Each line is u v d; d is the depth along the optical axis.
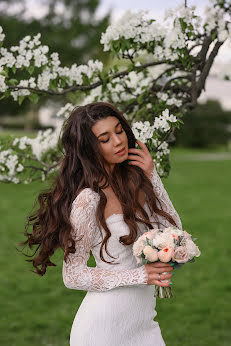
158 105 3.46
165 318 5.10
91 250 2.35
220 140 36.62
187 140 36.28
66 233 2.16
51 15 23.22
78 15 23.30
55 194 2.25
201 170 21.66
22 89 3.44
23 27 22.05
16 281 6.31
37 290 5.99
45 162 4.12
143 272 2.18
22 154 4.00
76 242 2.18
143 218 2.37
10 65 3.34
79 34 22.20
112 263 2.26
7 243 8.24
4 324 4.93
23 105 18.86
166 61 3.56
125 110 3.78
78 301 5.62
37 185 15.97
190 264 7.04
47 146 4.08
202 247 7.94
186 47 3.42
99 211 2.19
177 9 3.37
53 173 3.95
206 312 5.23
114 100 3.86
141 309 2.31
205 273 6.60
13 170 3.90
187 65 3.45
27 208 11.65
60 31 22.12
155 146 3.08
